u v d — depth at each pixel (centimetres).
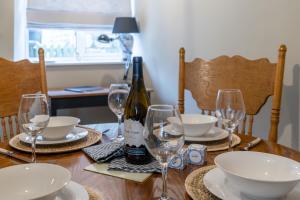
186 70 163
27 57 298
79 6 308
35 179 68
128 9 331
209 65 154
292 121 171
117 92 117
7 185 66
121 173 82
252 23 193
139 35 332
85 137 111
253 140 111
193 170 84
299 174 69
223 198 63
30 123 87
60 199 63
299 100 165
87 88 288
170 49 282
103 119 328
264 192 60
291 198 64
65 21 303
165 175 68
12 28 273
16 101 151
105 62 320
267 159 74
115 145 97
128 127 86
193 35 249
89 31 323
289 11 167
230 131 97
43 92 161
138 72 92
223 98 96
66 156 95
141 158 85
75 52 323
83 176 80
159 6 294
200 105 157
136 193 71
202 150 87
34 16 290
